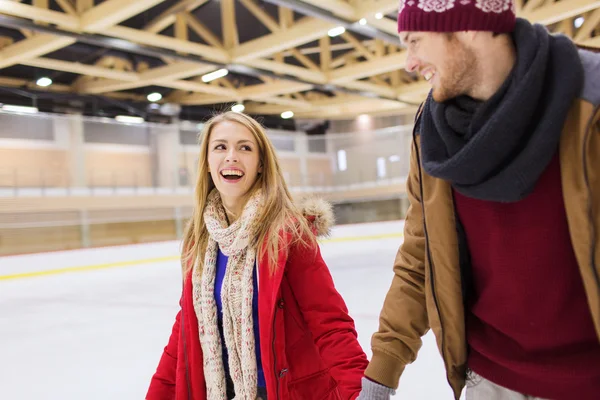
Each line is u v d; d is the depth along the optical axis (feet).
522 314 3.12
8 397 9.54
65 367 11.16
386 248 31.53
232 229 4.71
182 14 38.34
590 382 2.96
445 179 2.96
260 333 4.40
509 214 3.02
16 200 45.39
